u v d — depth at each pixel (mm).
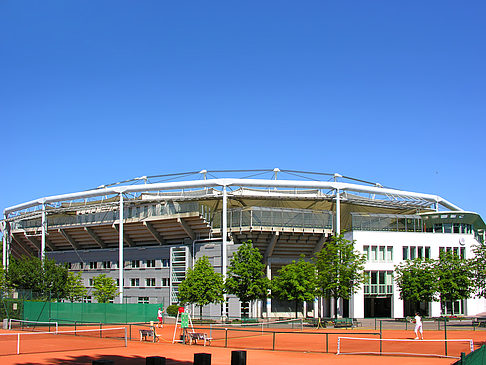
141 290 65250
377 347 30469
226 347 30031
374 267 63438
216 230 61281
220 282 52594
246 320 53531
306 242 62531
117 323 48812
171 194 67375
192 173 64000
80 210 72875
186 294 51969
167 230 64125
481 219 70250
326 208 66125
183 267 61562
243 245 53062
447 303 66375
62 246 76688
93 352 26844
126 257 67688
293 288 50938
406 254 65688
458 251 67062
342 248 52812
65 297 66250
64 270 66875
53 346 30047
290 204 65062
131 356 25172
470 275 55969
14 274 65250
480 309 67750
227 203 64000
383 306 68312
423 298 56125
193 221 61438
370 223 65125
